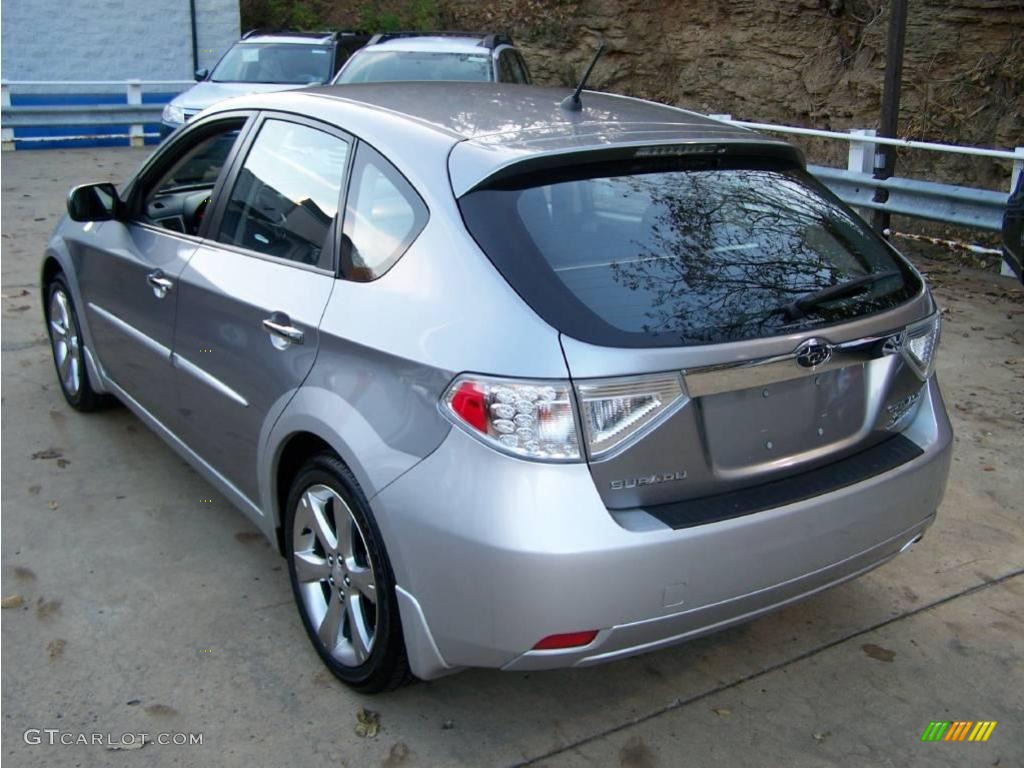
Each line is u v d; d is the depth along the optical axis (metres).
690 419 2.64
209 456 3.95
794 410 2.85
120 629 3.51
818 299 2.86
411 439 2.71
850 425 3.01
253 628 3.54
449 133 3.06
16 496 4.46
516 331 2.57
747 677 3.35
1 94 14.65
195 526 4.24
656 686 3.30
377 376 2.85
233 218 3.77
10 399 5.56
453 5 19.14
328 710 3.13
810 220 3.21
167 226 4.36
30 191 11.52
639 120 3.32
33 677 3.25
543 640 2.56
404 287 2.87
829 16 13.05
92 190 4.49
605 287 2.69
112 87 18.17
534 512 2.50
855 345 2.89
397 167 3.06
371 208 3.11
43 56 17.73
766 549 2.74
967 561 4.07
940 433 3.25
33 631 3.49
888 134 8.87
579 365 2.52
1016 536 4.27
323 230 3.27
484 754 2.96
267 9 20.98
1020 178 6.62
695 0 14.80
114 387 4.82
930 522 3.28
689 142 3.11
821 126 13.12
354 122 3.33
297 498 3.28
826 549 2.89
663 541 2.57
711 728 3.10
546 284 2.65
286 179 3.56
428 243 2.85
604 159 2.97
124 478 4.66
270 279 3.39
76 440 5.05
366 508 2.88
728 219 3.03
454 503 2.58
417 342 2.73
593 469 2.54
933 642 3.55
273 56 12.79
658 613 2.62
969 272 8.62
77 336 5.14
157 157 4.45
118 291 4.49
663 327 2.64
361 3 21.27
